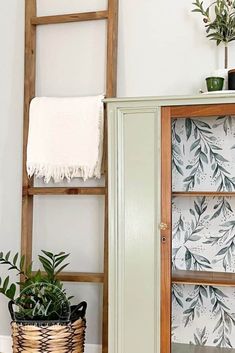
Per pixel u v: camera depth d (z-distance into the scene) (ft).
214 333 8.63
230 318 8.58
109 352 8.23
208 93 7.89
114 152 8.27
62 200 9.82
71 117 9.22
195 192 8.20
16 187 10.12
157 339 7.99
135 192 8.16
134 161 8.18
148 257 8.07
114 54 9.34
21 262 9.12
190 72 9.12
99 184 9.58
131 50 9.45
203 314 8.67
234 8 8.74
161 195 8.05
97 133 9.07
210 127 8.63
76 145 9.18
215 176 8.64
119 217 8.22
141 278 8.11
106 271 9.04
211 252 8.73
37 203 9.96
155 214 8.06
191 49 9.12
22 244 9.69
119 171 8.24
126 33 9.48
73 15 9.61
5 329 10.16
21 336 8.33
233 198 8.64
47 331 8.23
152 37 9.34
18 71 10.16
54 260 9.07
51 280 8.77
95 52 9.67
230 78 8.16
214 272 8.65
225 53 8.61
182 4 9.19
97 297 9.55
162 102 8.04
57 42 9.90
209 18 8.84
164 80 9.27
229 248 8.65
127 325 8.16
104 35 9.61
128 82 9.46
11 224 10.13
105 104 9.25
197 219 8.78
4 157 10.19
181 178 8.65
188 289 8.73
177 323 8.73
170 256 7.98
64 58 9.86
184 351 8.37
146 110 8.13
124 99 8.17
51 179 9.86
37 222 9.96
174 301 8.74
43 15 10.02
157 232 8.04
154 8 9.34
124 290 8.18
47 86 9.95
